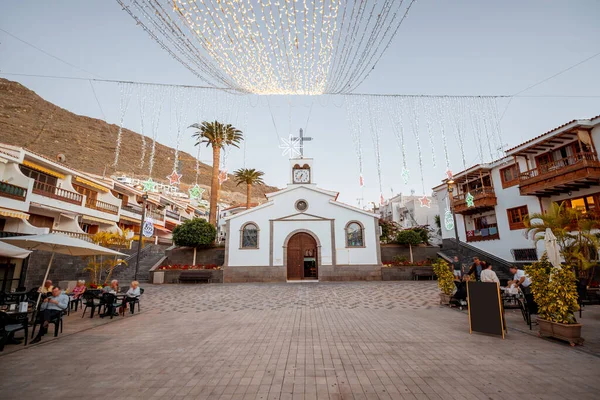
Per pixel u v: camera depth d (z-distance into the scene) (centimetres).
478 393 406
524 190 1911
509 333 731
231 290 1691
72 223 2380
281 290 1659
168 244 3625
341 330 777
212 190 2725
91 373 499
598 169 1576
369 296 1401
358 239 2256
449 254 2559
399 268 2167
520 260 2053
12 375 493
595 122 1603
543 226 1520
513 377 459
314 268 2255
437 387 427
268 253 2234
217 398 402
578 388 418
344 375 475
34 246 959
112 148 7988
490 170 2383
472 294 751
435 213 4241
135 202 3525
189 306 1220
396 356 564
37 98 9531
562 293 653
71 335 767
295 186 2372
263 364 532
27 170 2089
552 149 1875
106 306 1053
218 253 2495
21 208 1811
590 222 1372
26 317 685
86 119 9319
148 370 511
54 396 414
